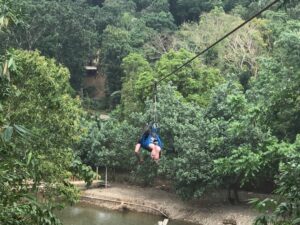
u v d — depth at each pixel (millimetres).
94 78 64250
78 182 33219
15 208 6215
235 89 29594
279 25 36062
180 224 27219
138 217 28922
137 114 32469
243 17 51406
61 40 55188
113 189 34094
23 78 14383
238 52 44188
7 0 6898
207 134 27297
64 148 16047
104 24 64312
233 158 16531
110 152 33219
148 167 30906
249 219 25391
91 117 40531
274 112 12133
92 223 27062
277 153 14602
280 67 21375
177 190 28219
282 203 5988
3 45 48750
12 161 6402
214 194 30016
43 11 54250
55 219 6543
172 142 29656
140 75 39438
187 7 68750
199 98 35688
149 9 67875
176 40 52281
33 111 14578
